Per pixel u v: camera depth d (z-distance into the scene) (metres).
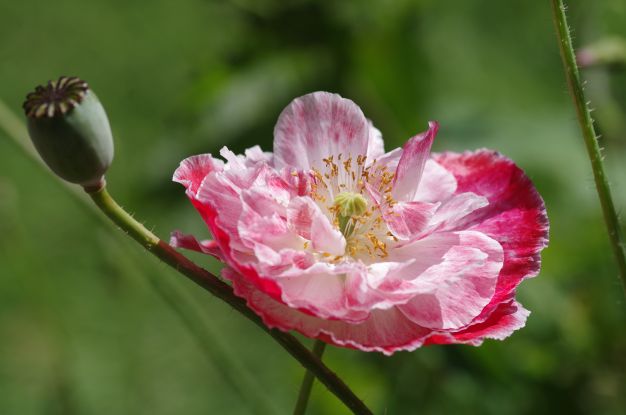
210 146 0.58
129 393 0.72
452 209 0.44
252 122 0.58
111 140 0.42
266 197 0.43
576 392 0.54
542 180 0.57
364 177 0.45
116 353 0.74
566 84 0.45
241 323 0.74
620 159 0.55
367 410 0.42
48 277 0.74
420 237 0.44
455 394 0.54
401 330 0.43
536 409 0.54
